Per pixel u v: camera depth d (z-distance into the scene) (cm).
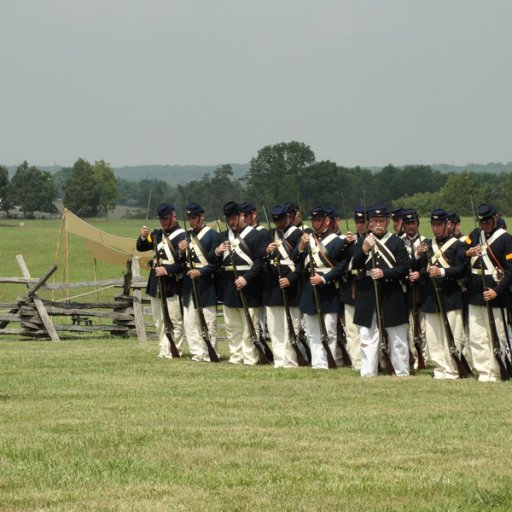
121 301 4866
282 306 3350
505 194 12638
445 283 3045
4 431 2222
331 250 3225
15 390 2794
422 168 18312
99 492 1744
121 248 5497
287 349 3347
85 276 10106
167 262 3550
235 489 1761
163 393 2736
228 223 3434
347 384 2894
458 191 12669
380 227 3077
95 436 2156
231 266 3428
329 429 2233
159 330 3666
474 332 2991
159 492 1744
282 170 15775
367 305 3095
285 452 2019
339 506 1659
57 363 3419
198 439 2130
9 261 11350
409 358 3359
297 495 1725
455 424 2286
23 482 1809
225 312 3462
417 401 2597
